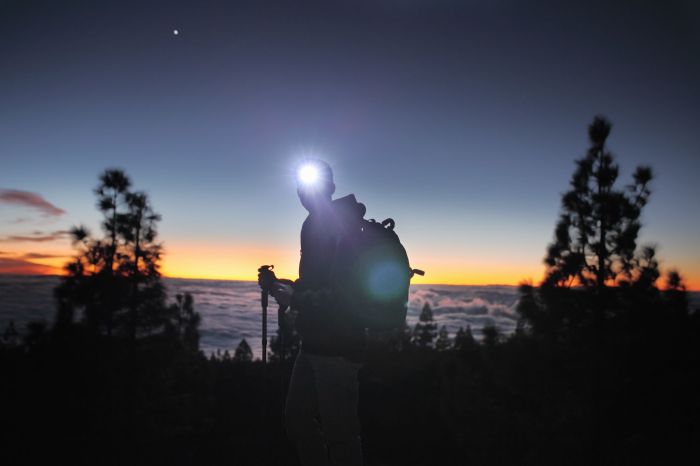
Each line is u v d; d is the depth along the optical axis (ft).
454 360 81.30
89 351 52.29
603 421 45.01
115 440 51.11
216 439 66.28
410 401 84.33
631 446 43.01
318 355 6.97
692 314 44.34
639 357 43.96
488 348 50.70
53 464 47.52
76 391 50.75
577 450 45.78
